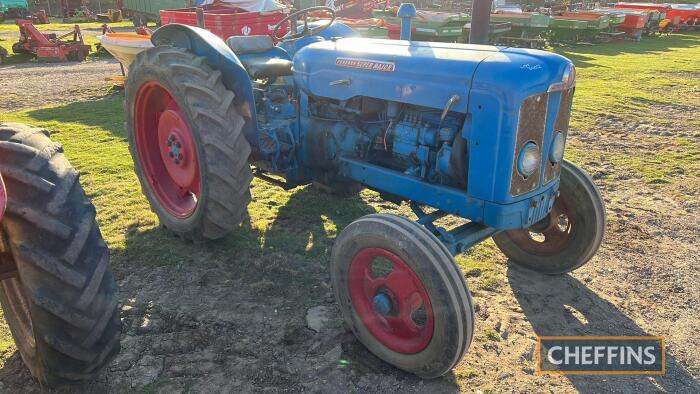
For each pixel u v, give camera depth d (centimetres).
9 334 288
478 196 279
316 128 379
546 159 284
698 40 2258
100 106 864
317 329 300
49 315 206
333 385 259
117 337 233
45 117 779
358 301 279
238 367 268
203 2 1590
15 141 219
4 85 1062
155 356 274
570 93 285
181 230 385
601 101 966
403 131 313
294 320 308
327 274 358
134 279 345
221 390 252
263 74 412
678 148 682
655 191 533
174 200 414
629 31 2202
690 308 332
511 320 317
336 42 354
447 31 1652
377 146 344
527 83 254
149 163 420
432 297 240
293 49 453
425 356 253
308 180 421
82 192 225
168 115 388
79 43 1477
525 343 295
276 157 394
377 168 337
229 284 343
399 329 268
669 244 418
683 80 1219
